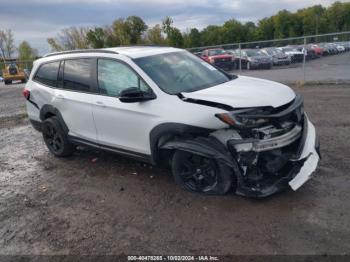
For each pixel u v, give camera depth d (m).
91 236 3.89
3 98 17.17
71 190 5.12
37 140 8.01
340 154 5.43
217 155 4.09
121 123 5.02
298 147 4.22
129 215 4.26
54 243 3.84
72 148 6.34
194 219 4.00
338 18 74.81
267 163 4.06
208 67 5.64
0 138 8.51
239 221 3.87
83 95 5.55
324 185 4.46
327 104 8.97
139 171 5.54
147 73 4.81
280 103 4.15
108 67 5.26
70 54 5.98
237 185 4.12
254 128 4.00
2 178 5.85
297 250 3.31
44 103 6.32
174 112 4.36
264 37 75.75
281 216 3.88
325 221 3.71
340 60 14.05
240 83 4.95
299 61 15.51
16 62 31.77
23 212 4.60
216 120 4.04
